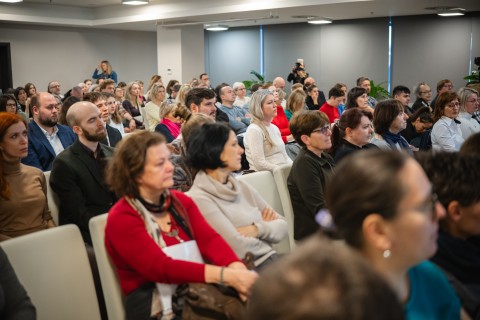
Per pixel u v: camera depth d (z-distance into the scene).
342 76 13.05
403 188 0.95
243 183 2.32
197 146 2.12
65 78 14.17
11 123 2.47
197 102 4.27
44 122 3.88
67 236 1.91
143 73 15.82
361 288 0.49
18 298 1.64
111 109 5.54
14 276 1.67
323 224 1.04
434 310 1.17
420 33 11.87
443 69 11.72
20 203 2.52
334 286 0.49
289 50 13.84
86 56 14.49
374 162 0.97
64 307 1.84
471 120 5.26
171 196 1.92
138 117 7.98
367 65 12.66
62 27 13.96
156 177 1.80
